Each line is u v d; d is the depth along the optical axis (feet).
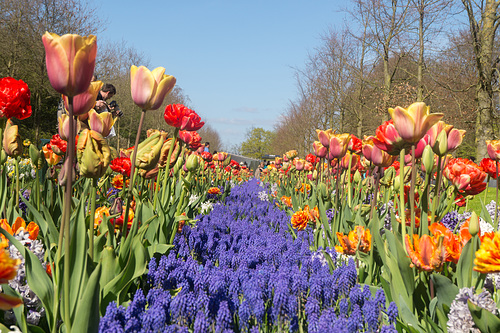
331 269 8.97
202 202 17.67
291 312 6.24
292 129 118.62
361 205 12.12
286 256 9.68
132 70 7.13
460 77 63.52
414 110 6.79
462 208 20.16
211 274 7.79
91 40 4.94
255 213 17.95
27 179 23.09
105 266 7.02
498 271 5.41
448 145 7.80
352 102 82.12
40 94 83.46
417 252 6.56
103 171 6.09
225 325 5.81
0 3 73.00
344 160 14.30
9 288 5.91
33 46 74.18
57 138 10.34
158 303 5.92
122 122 114.52
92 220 6.89
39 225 8.48
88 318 5.30
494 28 56.90
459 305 5.79
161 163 10.80
